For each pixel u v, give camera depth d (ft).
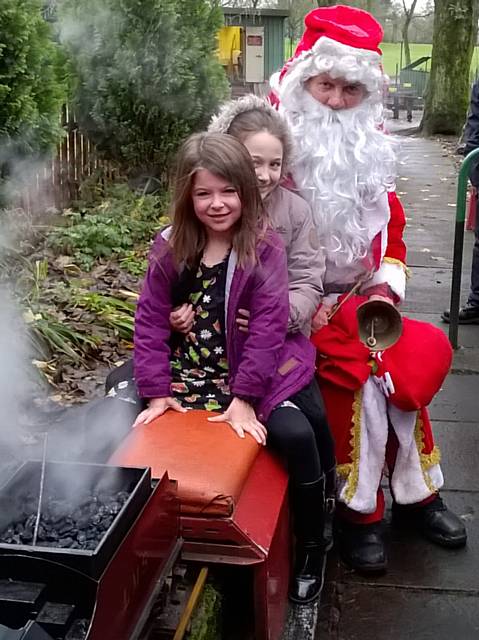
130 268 19.21
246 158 7.14
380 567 8.32
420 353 8.25
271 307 7.17
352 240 8.64
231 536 6.08
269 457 7.11
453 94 57.88
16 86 14.65
